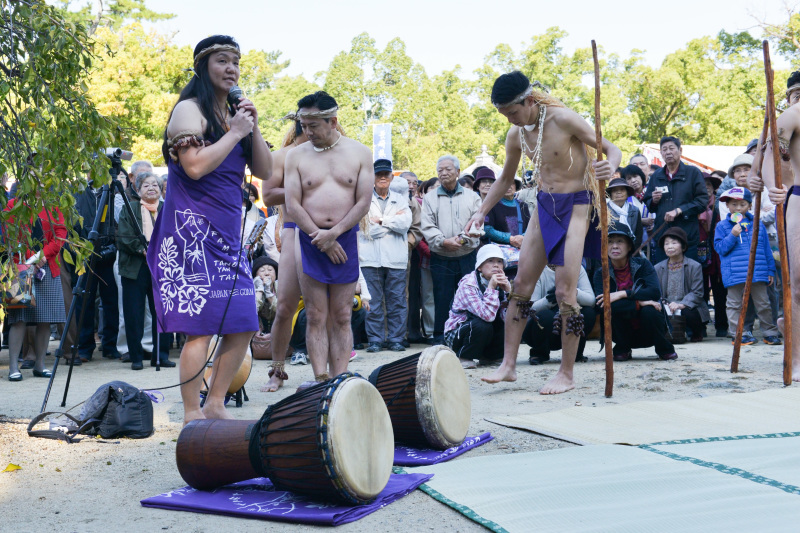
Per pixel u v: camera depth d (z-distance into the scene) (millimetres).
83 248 4191
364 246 8945
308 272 4887
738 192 8531
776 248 8867
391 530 2709
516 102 5215
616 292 7344
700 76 46250
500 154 55500
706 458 3428
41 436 4320
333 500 2947
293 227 5727
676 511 2730
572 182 5316
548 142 5270
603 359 7633
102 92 27766
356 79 58438
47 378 7125
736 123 43312
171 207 4031
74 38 3979
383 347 9297
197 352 4109
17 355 7031
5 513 2998
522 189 8922
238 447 3105
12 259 4477
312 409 2918
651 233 9750
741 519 2623
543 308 7363
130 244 7516
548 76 54562
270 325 8594
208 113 4027
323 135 4895
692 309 8773
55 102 4027
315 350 4977
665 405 4715
